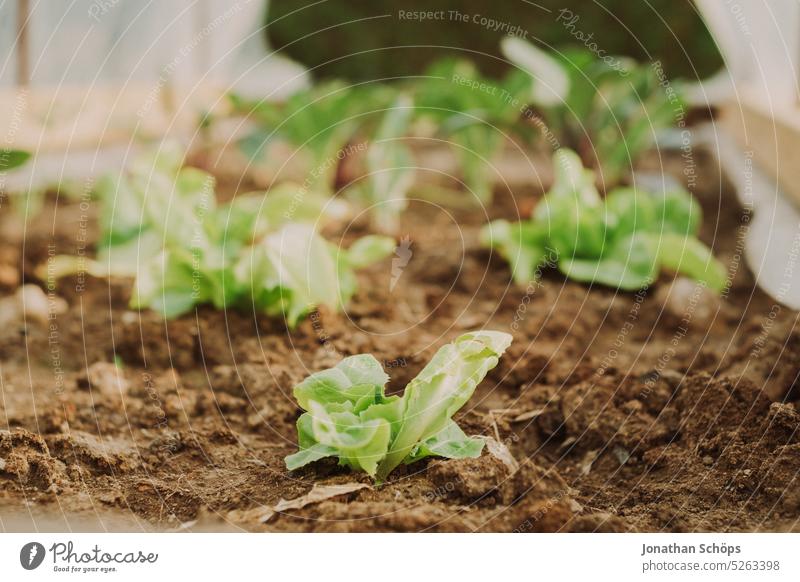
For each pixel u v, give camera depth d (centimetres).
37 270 96
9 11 119
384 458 66
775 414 70
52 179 119
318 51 180
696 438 71
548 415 75
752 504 66
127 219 94
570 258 97
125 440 73
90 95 126
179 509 66
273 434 74
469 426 74
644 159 141
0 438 70
